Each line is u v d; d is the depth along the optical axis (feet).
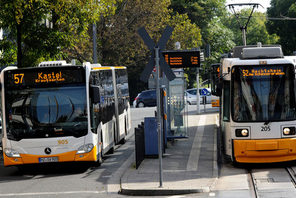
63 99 67.67
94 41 159.43
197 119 143.02
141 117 161.58
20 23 97.19
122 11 207.21
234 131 66.95
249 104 67.05
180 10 300.81
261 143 65.72
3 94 68.18
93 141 67.77
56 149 67.00
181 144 91.40
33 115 67.46
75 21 101.04
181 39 214.28
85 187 58.34
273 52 70.08
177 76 91.66
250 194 50.85
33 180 64.90
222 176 62.54
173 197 51.70
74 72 67.97
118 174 65.67
